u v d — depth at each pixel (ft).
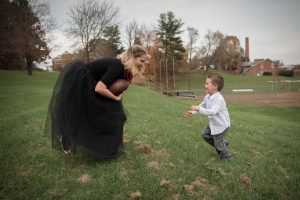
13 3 113.70
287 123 52.65
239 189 13.92
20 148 17.35
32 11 117.50
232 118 45.96
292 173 17.83
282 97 130.82
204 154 18.71
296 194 14.55
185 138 22.20
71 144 14.87
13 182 12.91
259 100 116.78
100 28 138.10
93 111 14.70
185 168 15.80
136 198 12.39
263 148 24.16
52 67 199.41
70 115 14.67
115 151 15.55
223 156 18.16
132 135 21.09
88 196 12.21
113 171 14.44
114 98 14.90
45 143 18.53
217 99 17.46
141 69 15.38
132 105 42.96
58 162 15.42
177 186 13.47
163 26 222.07
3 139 19.02
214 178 14.85
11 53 139.13
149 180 13.76
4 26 111.14
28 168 14.56
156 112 37.42
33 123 24.62
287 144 28.07
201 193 13.24
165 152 18.21
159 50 218.38
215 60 325.42
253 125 39.70
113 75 14.55
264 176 16.08
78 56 152.66
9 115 28.63
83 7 134.31
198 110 17.37
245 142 24.99
